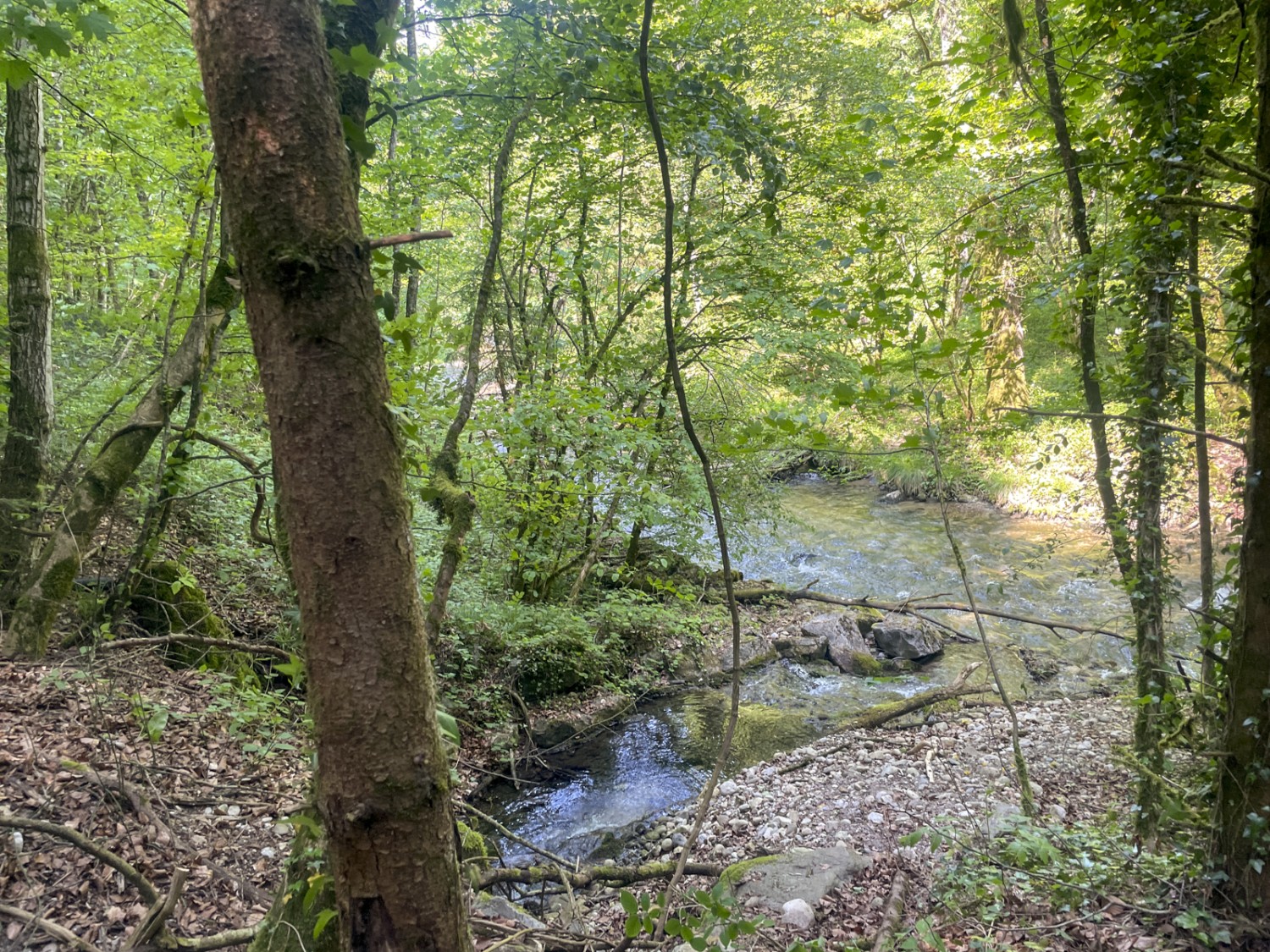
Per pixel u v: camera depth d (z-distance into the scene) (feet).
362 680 4.47
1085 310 14.69
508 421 21.34
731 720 7.23
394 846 4.63
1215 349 16.15
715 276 24.50
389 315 6.73
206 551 21.97
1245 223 11.92
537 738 23.79
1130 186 13.66
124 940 9.70
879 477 56.34
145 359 23.35
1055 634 31.89
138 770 13.12
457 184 24.81
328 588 4.42
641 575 32.60
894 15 48.21
